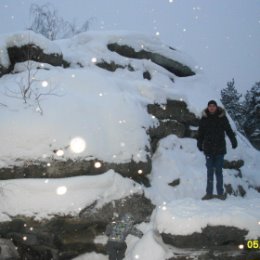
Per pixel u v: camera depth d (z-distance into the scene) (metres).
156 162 8.84
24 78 8.52
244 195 9.66
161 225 5.93
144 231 6.75
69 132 7.31
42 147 7.09
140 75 11.48
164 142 9.30
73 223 6.62
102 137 7.61
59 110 7.57
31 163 7.02
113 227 6.04
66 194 6.77
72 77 8.84
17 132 7.16
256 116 26.50
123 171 7.63
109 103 8.30
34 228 6.49
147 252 5.80
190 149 9.72
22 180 6.93
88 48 11.56
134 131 8.13
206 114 7.26
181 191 8.41
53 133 7.20
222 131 7.19
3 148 7.08
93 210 6.77
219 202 6.47
